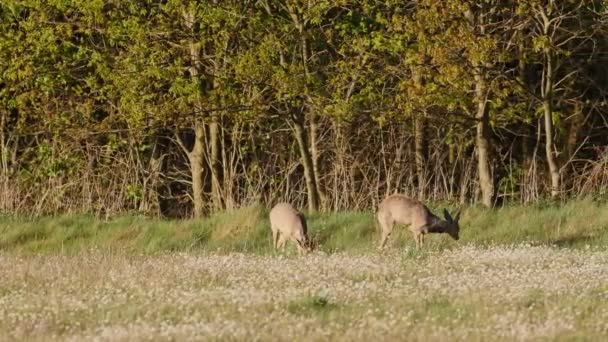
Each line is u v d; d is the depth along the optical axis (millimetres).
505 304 36000
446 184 71688
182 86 65562
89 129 71688
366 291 38500
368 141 71125
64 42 69125
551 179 70438
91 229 62281
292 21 66938
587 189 66562
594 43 73188
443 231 54031
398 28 61969
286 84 64188
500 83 66000
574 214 59875
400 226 57625
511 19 64812
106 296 37938
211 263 46562
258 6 67125
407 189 69750
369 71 65562
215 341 30516
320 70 67750
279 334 31109
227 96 66188
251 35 66188
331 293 38062
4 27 71125
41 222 63750
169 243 59188
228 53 66438
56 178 72562
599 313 34656
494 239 56844
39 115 73312
